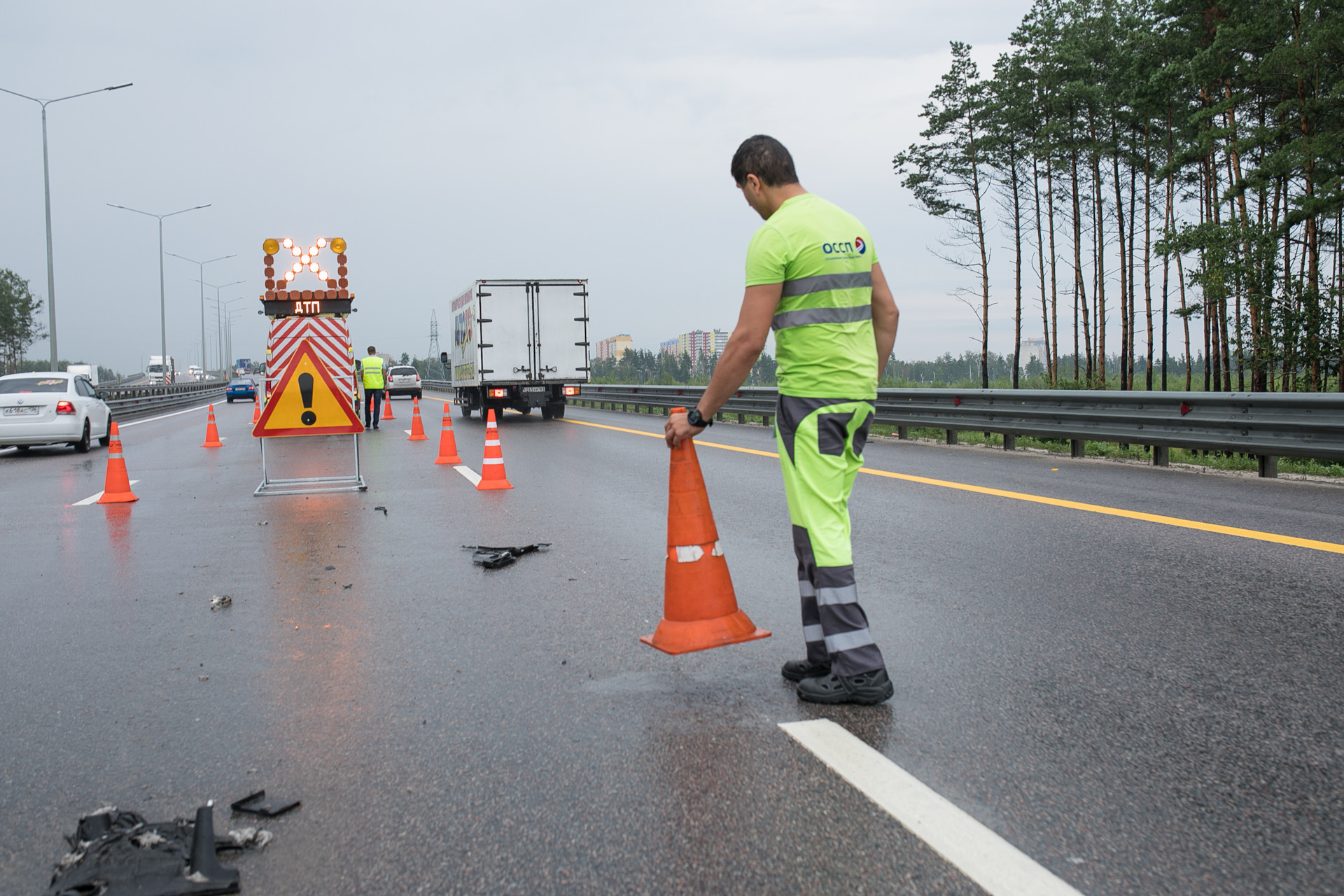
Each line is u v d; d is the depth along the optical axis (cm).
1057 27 4256
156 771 290
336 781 278
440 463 1314
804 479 325
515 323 2344
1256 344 2691
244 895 215
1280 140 3150
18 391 1697
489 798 262
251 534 762
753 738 297
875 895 205
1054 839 229
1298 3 2852
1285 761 272
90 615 505
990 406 1322
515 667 384
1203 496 815
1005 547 608
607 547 656
